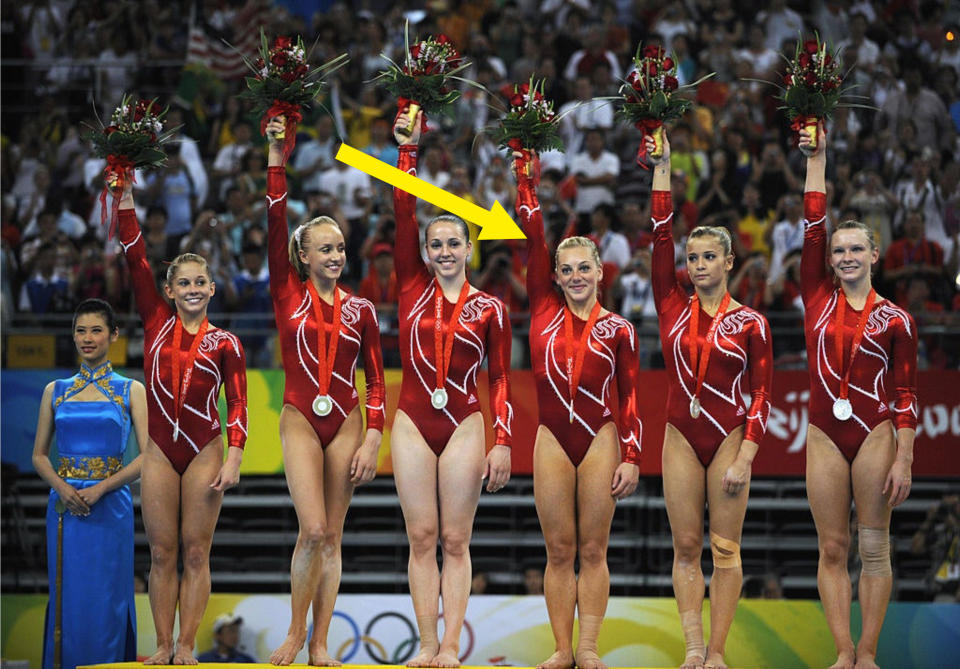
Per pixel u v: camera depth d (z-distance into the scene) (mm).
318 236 11227
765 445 17953
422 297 11227
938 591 18156
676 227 21266
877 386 11008
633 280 20297
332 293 11344
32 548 19016
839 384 11023
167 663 10945
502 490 19719
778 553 19000
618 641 17094
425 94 11461
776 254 21203
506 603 17312
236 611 17422
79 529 12156
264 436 18188
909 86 23906
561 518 10961
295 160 23500
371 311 11367
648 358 18891
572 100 24453
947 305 20594
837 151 22797
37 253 21422
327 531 11078
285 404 11141
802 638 16984
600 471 10969
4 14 26609
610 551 18609
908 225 20844
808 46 11422
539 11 27828
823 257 11320
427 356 11047
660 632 17062
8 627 17547
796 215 21141
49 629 12320
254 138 24047
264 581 19281
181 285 11406
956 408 17906
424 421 11008
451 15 26406
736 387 11031
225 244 21281
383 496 19766
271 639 17328
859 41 24969
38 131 24969
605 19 26141
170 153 23969
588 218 22375
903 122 23688
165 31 26406
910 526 19016
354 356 11266
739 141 22906
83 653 12039
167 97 25578
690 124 23281
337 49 25578
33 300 21125
